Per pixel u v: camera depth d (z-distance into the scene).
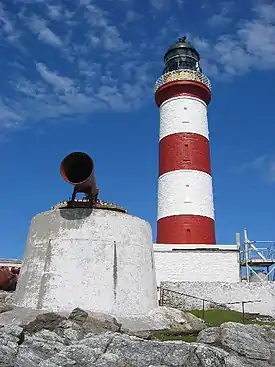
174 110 29.64
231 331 13.09
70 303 14.84
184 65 31.75
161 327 15.23
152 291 17.05
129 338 11.98
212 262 26.55
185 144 28.69
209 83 30.95
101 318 14.20
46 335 12.09
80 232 15.93
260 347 12.76
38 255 16.03
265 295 24.23
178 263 26.45
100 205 17.23
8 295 18.64
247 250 28.16
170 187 28.11
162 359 11.34
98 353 11.31
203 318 18.70
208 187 28.47
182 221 27.22
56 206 17.52
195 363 11.32
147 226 17.98
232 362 11.62
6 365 10.84
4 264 27.44
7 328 11.83
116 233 16.33
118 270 15.78
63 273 15.30
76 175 15.11
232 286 24.39
